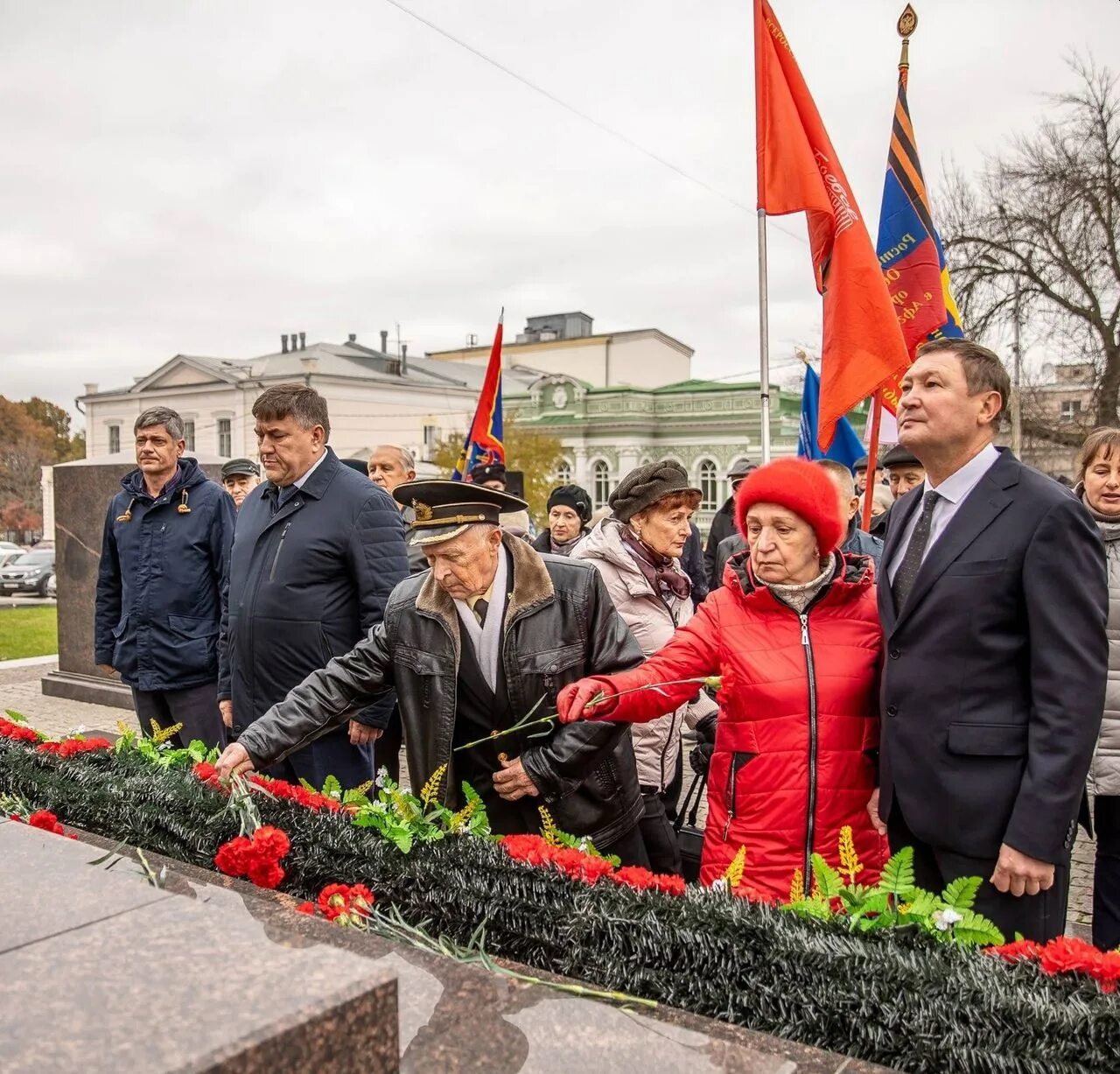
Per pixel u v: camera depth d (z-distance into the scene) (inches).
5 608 762.2
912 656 89.5
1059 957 66.8
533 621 104.0
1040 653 84.3
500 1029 61.1
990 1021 62.9
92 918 54.6
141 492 183.8
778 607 96.6
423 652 105.3
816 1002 66.9
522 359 2437.3
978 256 803.4
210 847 94.5
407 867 85.1
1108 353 784.3
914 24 185.9
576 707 95.3
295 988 46.3
